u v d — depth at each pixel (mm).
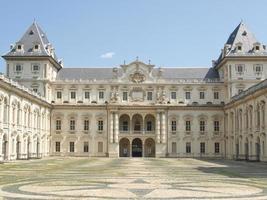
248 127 101562
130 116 129625
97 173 51188
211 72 138125
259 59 125625
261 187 35844
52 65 131250
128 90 131625
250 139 99500
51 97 131125
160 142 128500
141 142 134000
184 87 132125
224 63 129875
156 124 129250
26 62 126062
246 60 125938
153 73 134625
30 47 127125
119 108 129000
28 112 105000
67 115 130250
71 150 129750
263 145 89375
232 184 38188
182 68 138125
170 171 56156
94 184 37531
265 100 86438
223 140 129500
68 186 35750
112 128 128125
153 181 40625
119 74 132750
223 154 129250
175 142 129875
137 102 131000
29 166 67625
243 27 132500
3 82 81625
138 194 30766
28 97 102688
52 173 50875
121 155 133000
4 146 87812
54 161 89625
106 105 129125
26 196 29438
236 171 57188
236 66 126188
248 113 101812
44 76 125562
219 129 130250
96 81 131500
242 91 117500
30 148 108188
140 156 134250
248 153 102688
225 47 129625
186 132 130000
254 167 68562
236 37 130625
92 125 129875
